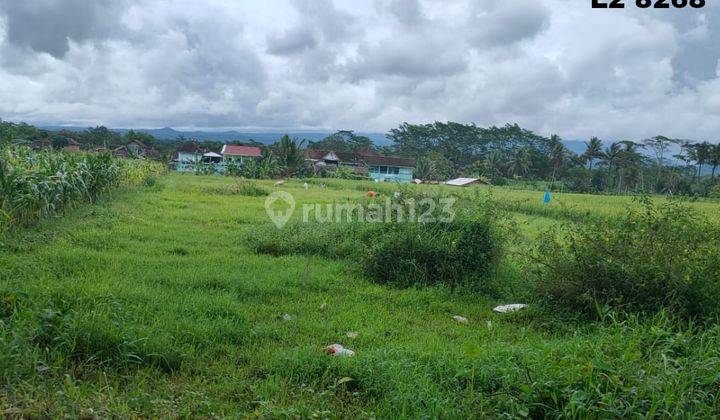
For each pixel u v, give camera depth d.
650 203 6.41
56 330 4.21
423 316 6.18
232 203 16.97
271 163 43.28
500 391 3.78
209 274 7.04
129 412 3.38
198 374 4.19
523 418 3.47
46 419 3.18
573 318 5.96
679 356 4.27
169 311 5.33
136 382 3.91
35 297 5.05
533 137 92.00
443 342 5.11
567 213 13.03
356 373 4.15
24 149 13.74
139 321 4.94
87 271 6.70
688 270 5.60
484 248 7.69
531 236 11.95
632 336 4.55
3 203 8.56
